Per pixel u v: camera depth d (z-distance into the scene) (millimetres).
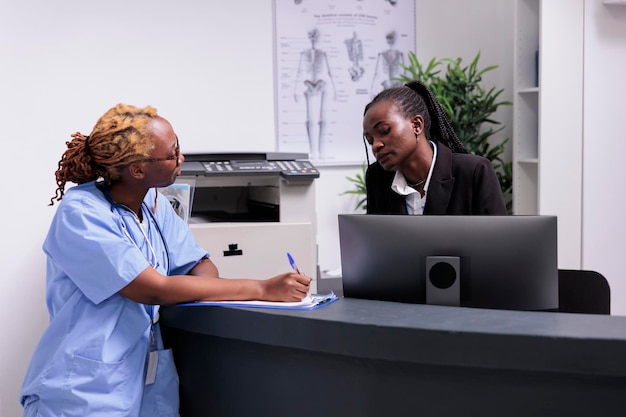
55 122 2855
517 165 3223
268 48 3145
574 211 3041
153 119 1452
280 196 2498
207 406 1428
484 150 3312
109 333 1374
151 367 1420
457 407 1132
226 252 2426
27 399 1426
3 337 2783
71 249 1386
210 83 3070
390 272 1404
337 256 3314
